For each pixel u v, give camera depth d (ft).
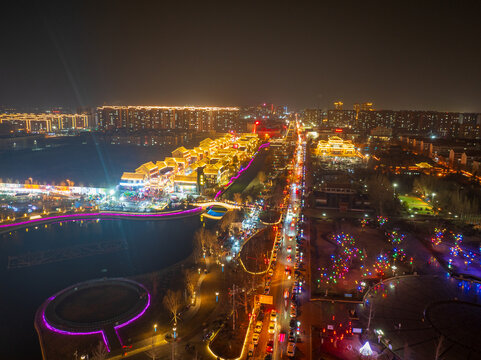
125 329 418.72
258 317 429.79
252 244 627.87
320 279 507.71
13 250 629.92
